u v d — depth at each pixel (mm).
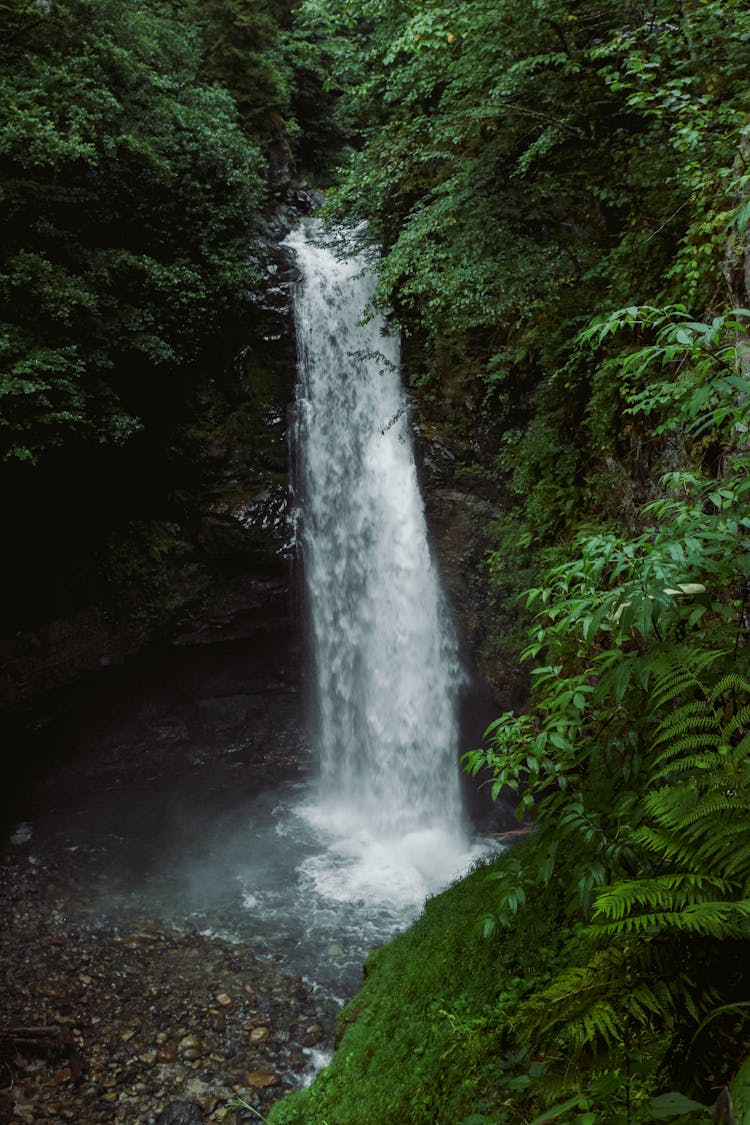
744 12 4523
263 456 13008
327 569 13797
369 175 7812
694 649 2191
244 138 12289
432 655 12805
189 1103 6426
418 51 6266
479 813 12703
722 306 3945
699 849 1790
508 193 6598
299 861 10969
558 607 2590
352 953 8719
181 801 12953
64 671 12500
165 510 13086
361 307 13789
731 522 2271
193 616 13312
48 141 9148
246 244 12344
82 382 10430
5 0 9797
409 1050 3455
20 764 12875
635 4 5367
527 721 3104
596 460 6234
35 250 9930
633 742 2637
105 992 7910
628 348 5160
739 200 3740
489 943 3699
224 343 12641
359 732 13859
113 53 10344
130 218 11008
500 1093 2611
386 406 13109
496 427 11500
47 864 10555
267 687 14766
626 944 1913
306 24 8344
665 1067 1829
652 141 5402
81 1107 6363
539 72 6012
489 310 7199
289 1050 7129
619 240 6438
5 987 7852
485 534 11664
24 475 10766
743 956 1759
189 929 9148
